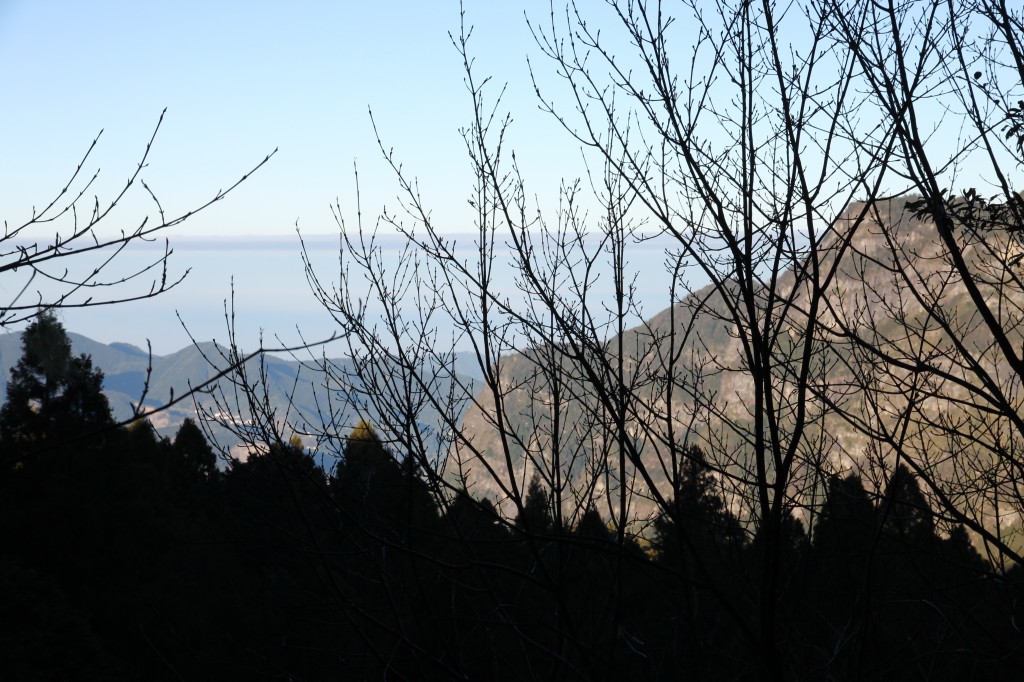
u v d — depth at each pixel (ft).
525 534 14.53
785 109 12.59
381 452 17.16
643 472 13.88
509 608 17.66
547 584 16.16
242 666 19.40
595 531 17.90
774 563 13.51
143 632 18.84
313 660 19.54
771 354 13.16
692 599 17.85
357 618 18.61
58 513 53.26
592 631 18.28
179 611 42.78
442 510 16.42
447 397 17.80
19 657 47.50
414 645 15.38
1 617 48.52
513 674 17.01
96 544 53.36
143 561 54.44
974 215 14.20
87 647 49.32
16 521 52.75
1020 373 12.22
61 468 53.26
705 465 14.44
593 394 16.29
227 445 16.74
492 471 16.01
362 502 16.17
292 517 16.48
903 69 12.64
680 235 13.48
